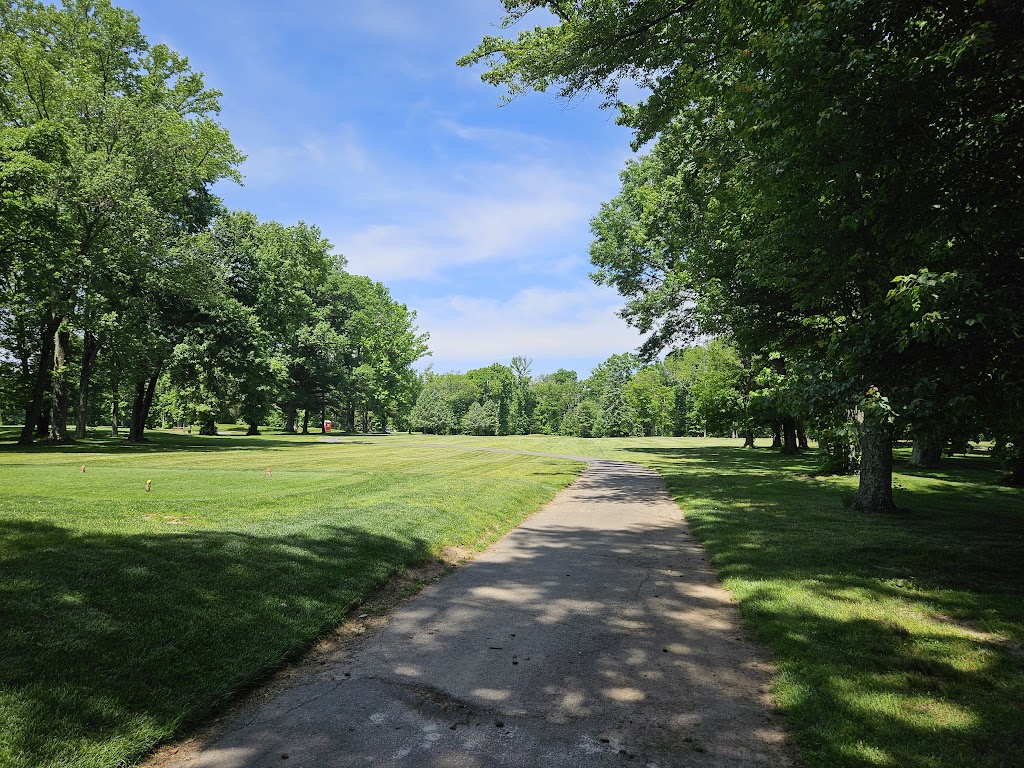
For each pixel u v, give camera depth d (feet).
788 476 64.39
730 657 15.03
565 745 10.62
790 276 36.78
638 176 106.22
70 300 88.33
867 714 11.53
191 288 102.83
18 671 11.69
